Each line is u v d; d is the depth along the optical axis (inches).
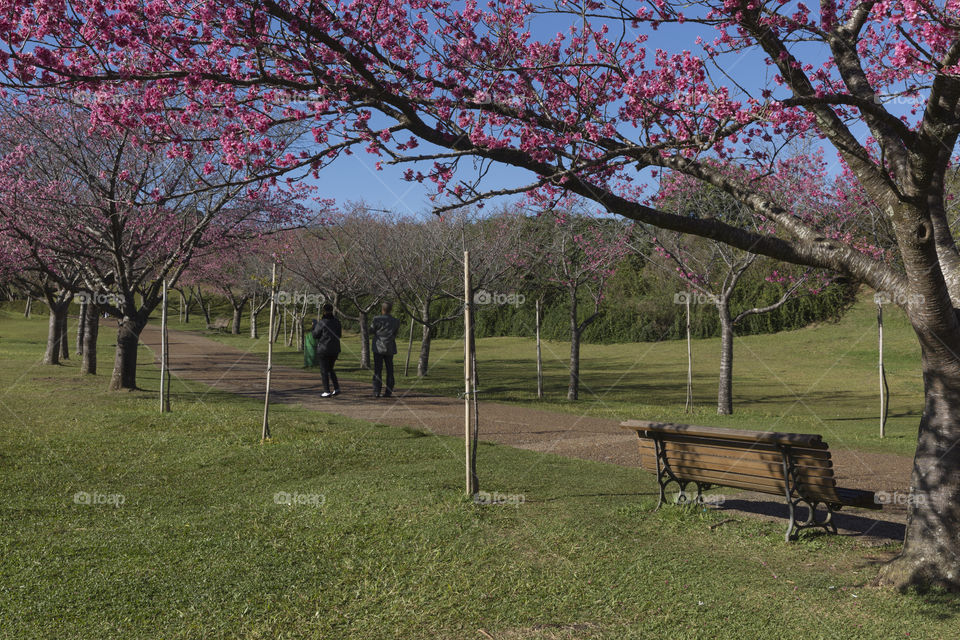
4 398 512.1
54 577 162.6
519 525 208.8
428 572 169.2
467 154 187.9
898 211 157.6
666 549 188.4
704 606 148.9
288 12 175.3
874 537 201.8
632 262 1574.8
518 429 420.5
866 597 153.6
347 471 287.3
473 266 801.6
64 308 881.5
